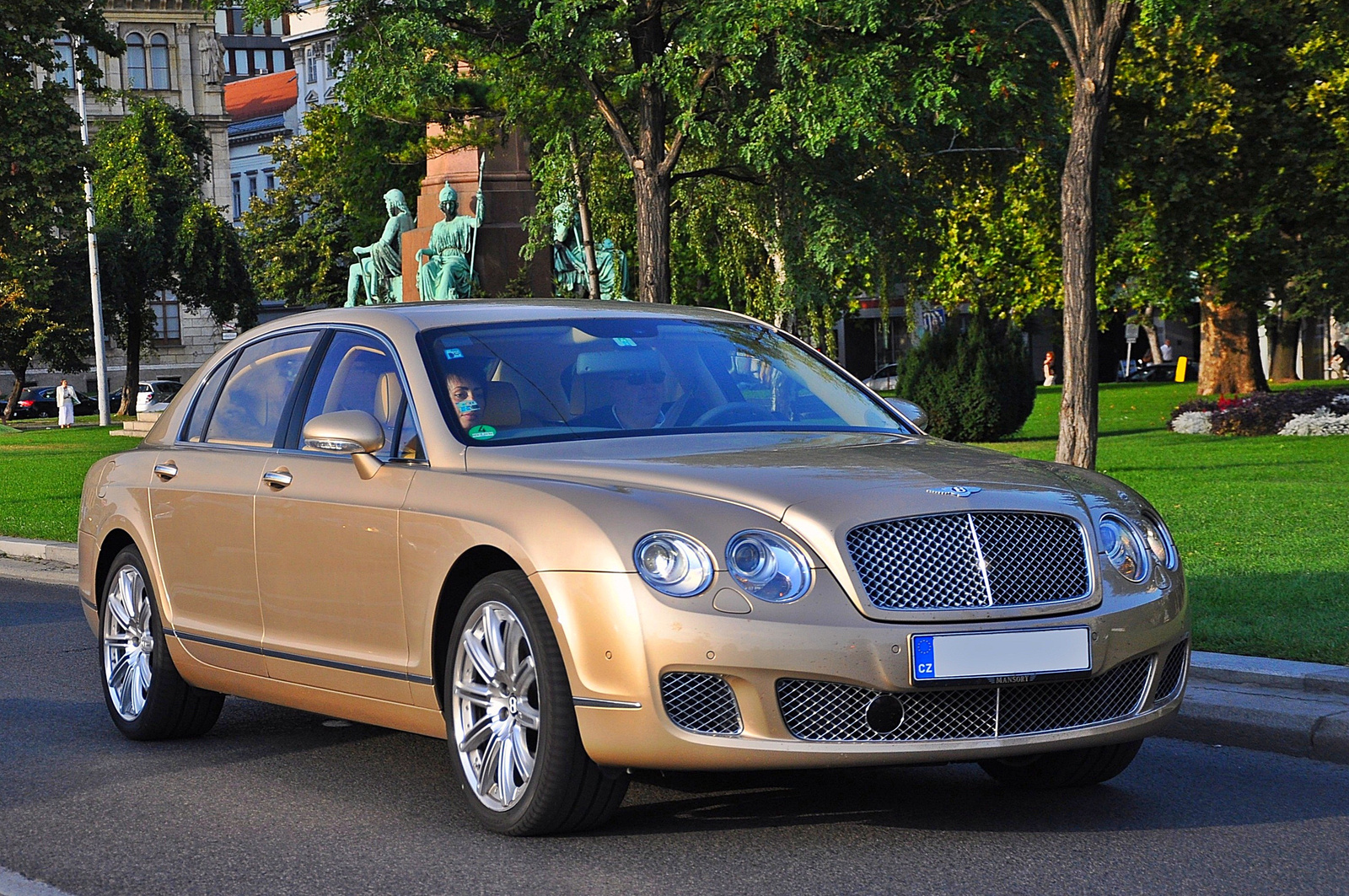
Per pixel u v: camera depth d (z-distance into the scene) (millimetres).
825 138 28891
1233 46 46500
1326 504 24203
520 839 8438
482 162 47094
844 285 41031
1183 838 8391
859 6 27594
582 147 36438
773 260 42562
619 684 7789
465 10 32156
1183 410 47438
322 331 10688
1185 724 11016
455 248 47156
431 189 48750
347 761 10758
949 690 7840
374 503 9305
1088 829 8578
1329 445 38688
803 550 7840
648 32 32156
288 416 10547
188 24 137750
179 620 11125
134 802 9680
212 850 8492
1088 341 22641
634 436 9375
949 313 63969
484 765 8625
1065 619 8102
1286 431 44000
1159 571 8695
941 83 29078
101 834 8891
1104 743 8352
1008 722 8062
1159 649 8539
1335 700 10852
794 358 10922
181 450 11500
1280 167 49312
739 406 9953
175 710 11352
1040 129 36375
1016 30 28719
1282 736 10531
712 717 7762
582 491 8305
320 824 8992
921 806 9086
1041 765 9391
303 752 11109
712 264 45438
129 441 65938
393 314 10266
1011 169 40688
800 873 7723
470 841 8469
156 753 11203
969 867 7816
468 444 9164
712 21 28688
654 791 9422
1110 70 22328
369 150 82500
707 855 8062
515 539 8266
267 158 175000
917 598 7875
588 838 8414
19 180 53406
